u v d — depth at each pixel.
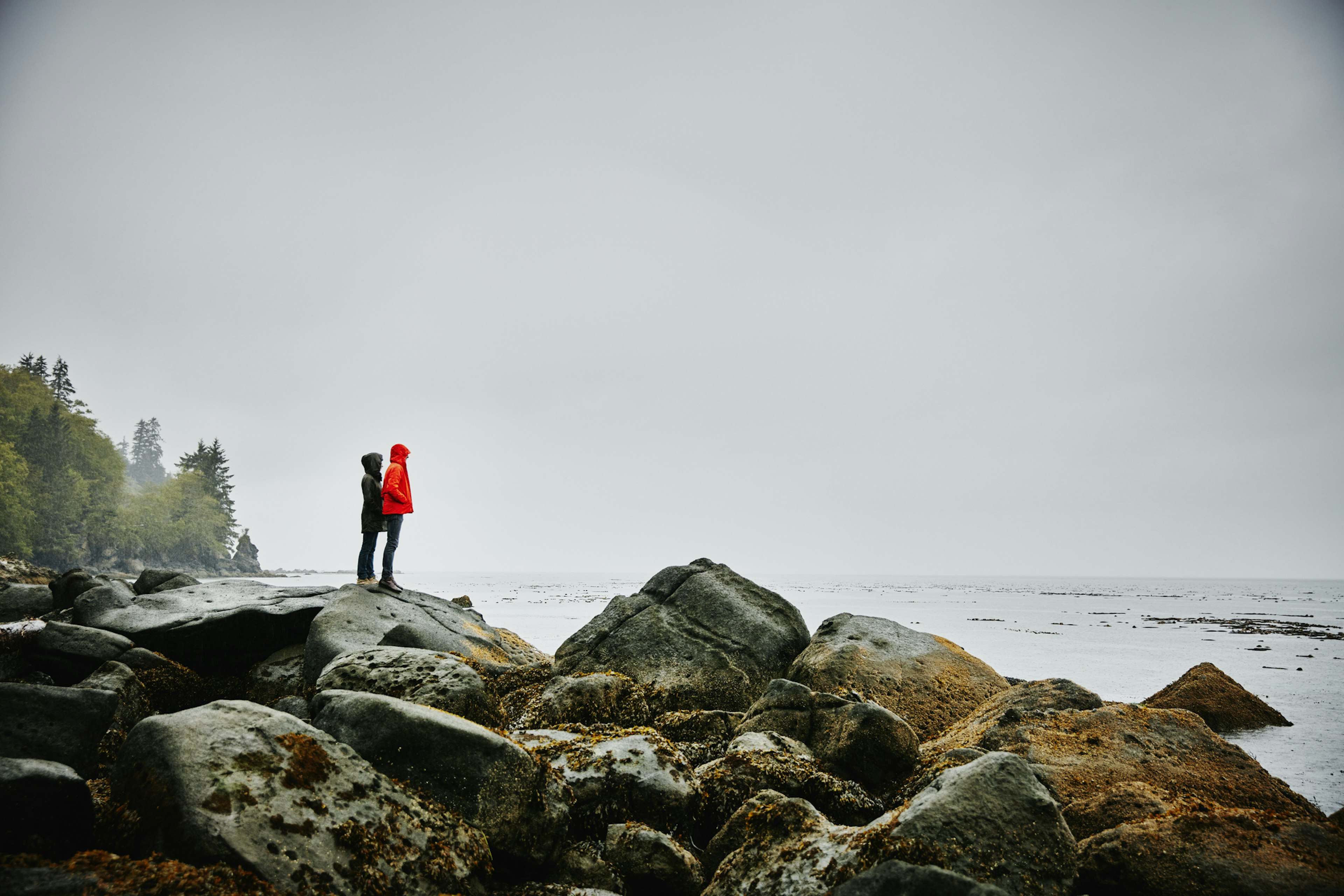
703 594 13.44
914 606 77.38
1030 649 34.09
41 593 14.39
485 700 8.16
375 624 11.84
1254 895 4.75
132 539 108.12
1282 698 20.81
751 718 9.14
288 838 4.42
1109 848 5.24
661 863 5.97
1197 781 7.66
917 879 4.21
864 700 9.28
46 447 91.56
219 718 4.99
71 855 4.38
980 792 5.18
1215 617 64.56
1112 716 8.81
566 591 106.19
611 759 7.07
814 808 6.17
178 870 3.96
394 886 4.58
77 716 6.41
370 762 5.57
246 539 156.12
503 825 5.50
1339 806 10.60
